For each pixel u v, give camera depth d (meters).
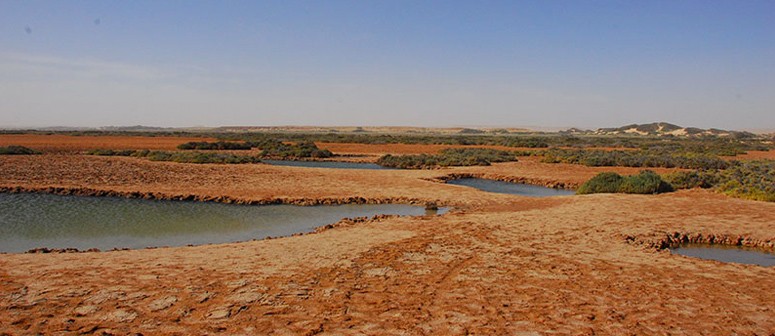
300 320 6.71
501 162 40.97
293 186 22.88
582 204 17.77
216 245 11.60
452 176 30.28
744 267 10.05
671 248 12.44
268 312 6.99
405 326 6.55
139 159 36.19
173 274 8.77
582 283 8.65
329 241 11.91
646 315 7.14
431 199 20.19
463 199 20.31
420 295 7.84
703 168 37.38
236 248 11.16
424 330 6.43
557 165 38.53
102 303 7.20
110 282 8.20
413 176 28.55
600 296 7.95
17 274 8.53
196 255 10.37
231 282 8.35
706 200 18.34
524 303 7.54
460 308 7.27
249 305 7.25
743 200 18.53
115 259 9.88
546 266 9.73
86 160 33.12
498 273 9.18
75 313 6.80
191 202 18.81
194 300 7.41
